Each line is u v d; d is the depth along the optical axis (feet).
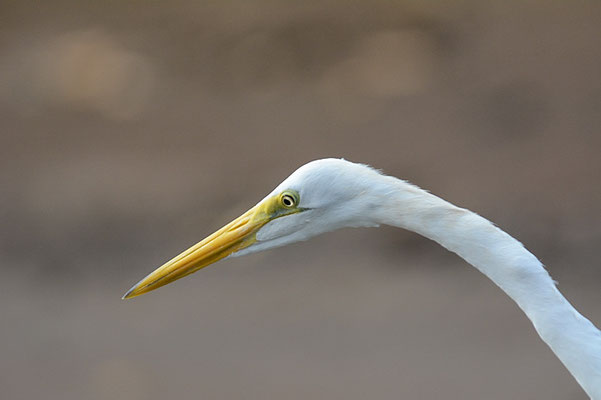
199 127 57.26
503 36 62.44
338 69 61.98
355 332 37.58
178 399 34.19
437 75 59.52
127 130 57.62
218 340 38.22
